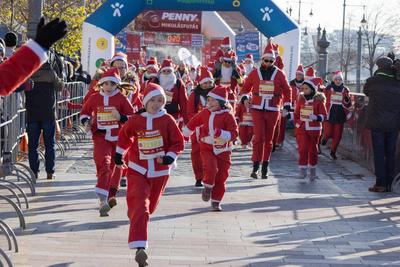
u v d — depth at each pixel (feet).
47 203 34.86
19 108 45.52
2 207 33.47
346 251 27.12
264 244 27.94
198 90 42.32
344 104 58.70
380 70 41.22
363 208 36.24
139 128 25.25
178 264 24.56
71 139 64.95
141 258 23.80
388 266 25.00
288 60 75.66
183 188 41.19
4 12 97.50
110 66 40.47
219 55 60.85
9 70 13.89
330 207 36.27
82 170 47.14
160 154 25.45
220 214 33.73
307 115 45.52
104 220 31.40
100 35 74.74
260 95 45.70
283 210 35.14
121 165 25.86
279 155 61.21
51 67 41.06
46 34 14.10
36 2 49.57
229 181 44.88
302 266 24.71
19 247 26.16
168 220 31.99
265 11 75.77
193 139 41.29
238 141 71.31
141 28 117.29
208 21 116.37
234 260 25.30
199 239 28.48
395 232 30.71
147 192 25.00
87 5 109.09
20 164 38.96
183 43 145.69
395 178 41.81
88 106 33.22
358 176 48.78
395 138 41.68
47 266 23.81
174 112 45.62
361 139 55.11
